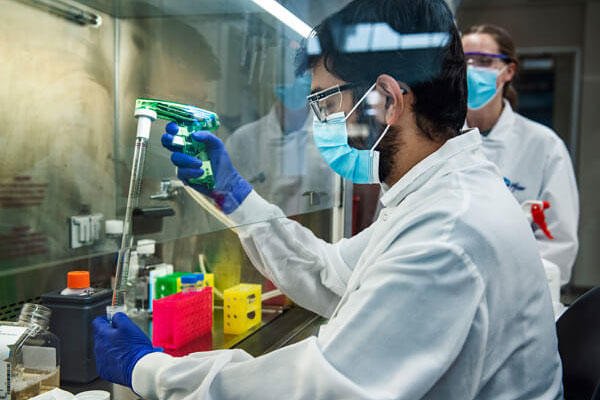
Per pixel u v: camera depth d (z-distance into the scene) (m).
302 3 1.29
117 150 1.50
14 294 1.43
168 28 1.45
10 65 1.42
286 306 2.08
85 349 1.30
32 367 1.17
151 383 1.01
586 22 4.57
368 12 1.03
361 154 1.08
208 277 1.89
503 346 0.94
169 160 1.33
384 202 1.09
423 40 1.00
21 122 1.45
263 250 1.54
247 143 1.58
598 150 4.66
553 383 1.01
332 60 1.05
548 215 2.42
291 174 1.73
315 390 0.85
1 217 1.40
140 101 1.28
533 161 2.47
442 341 0.84
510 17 4.75
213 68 1.49
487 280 0.88
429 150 1.06
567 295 2.48
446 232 0.89
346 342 0.86
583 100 4.66
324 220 1.98
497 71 2.31
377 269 0.90
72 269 1.59
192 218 1.48
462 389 0.89
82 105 1.51
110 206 1.55
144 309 1.81
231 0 1.42
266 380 0.91
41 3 1.46
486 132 2.51
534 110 4.80
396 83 1.00
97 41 1.48
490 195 0.98
